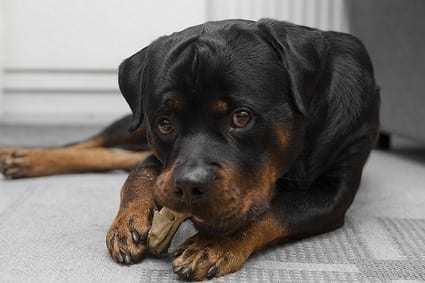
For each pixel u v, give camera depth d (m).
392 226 1.26
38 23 2.30
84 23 2.31
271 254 1.13
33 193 1.44
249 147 1.10
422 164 1.80
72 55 2.33
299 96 1.13
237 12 2.33
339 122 1.23
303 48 1.15
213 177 1.04
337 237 1.21
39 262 1.09
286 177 1.21
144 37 2.33
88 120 2.41
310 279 1.05
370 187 1.55
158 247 1.09
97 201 1.39
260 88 1.11
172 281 1.04
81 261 1.10
